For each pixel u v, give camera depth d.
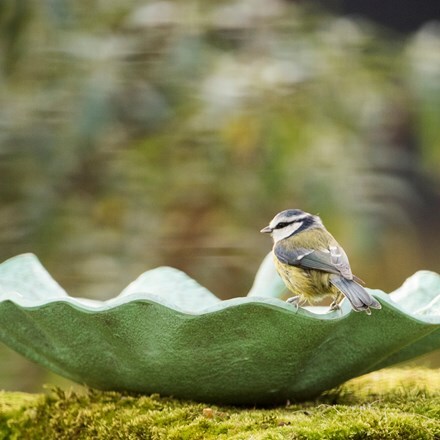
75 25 10.30
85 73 10.12
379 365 5.19
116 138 10.31
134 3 10.52
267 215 10.45
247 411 5.00
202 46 10.38
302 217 6.28
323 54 10.51
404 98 10.90
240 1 10.60
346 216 10.16
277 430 4.45
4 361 9.50
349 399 5.29
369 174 10.55
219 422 4.71
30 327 4.92
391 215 10.68
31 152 10.07
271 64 10.26
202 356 4.75
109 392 5.23
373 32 11.25
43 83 10.16
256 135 10.12
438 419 4.75
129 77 10.28
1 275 5.37
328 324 4.59
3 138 9.98
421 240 18.25
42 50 10.12
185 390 5.02
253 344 4.70
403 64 10.89
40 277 5.40
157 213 10.24
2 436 5.38
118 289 9.77
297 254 6.02
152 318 4.59
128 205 10.22
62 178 10.11
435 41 11.20
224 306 4.47
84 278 9.77
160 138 10.34
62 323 4.74
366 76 10.62
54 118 10.03
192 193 10.29
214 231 10.28
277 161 10.20
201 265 10.20
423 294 5.48
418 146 11.87
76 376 5.19
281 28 10.65
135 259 9.98
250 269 10.27
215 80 10.03
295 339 4.68
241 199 10.30
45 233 9.91
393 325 4.73
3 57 10.16
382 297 4.59
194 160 10.27
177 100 10.36
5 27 10.14
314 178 10.16
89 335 4.81
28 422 5.36
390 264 14.41
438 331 5.04
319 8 11.63
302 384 5.07
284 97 10.16
